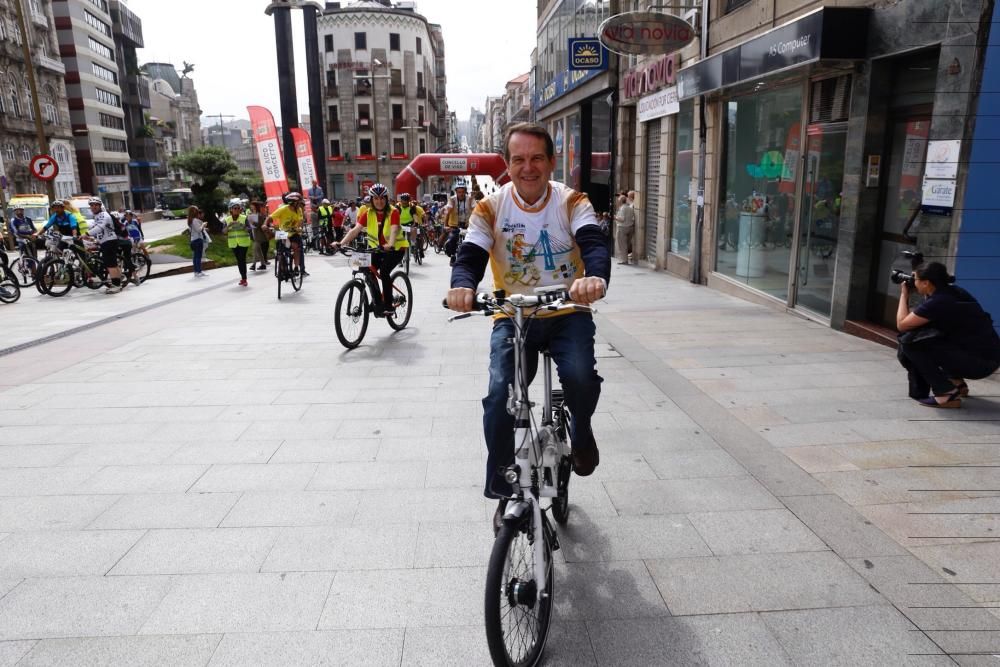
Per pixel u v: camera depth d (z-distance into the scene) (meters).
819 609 2.65
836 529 3.24
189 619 2.65
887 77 6.77
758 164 10.06
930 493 3.57
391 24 67.56
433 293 11.66
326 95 68.81
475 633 2.55
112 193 70.06
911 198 6.56
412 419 4.91
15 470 4.09
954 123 5.63
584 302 2.29
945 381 4.77
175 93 128.00
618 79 17.14
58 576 2.96
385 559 3.06
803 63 7.09
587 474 3.03
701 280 12.32
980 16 5.30
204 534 3.31
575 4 20.72
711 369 6.02
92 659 2.43
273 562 3.05
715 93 10.38
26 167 48.53
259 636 2.55
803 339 7.15
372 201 7.55
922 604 2.66
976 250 5.63
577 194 2.70
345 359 6.74
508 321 2.71
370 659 2.41
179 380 6.02
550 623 2.53
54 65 53.56
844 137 7.56
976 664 2.34
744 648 2.45
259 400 5.41
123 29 75.81
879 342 6.79
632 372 5.96
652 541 3.18
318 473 4.00
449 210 17.16
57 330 8.55
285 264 11.36
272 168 21.89
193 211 15.41
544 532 2.47
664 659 2.40
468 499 3.65
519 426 2.35
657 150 15.06
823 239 8.06
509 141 2.60
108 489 3.81
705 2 10.91
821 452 4.12
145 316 9.52
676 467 3.97
